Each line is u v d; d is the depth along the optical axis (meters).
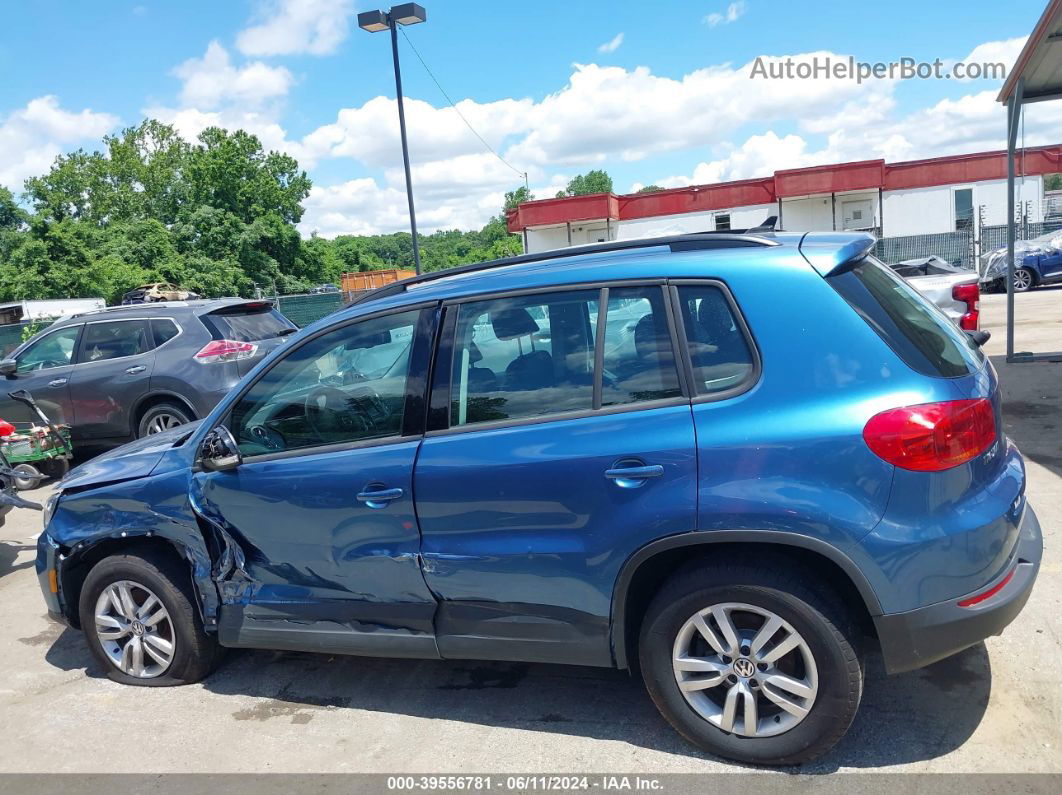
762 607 2.78
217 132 59.72
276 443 3.55
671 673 2.97
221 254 50.44
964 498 2.67
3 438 7.79
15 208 55.44
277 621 3.60
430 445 3.20
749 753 2.90
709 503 2.74
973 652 3.57
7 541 6.77
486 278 3.31
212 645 3.94
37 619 5.03
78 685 4.08
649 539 2.83
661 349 2.92
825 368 2.72
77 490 3.97
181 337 8.73
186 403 8.59
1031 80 9.59
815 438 2.65
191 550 3.73
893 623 2.65
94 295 37.47
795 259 2.87
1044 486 5.61
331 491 3.35
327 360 3.49
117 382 8.73
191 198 55.34
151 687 3.98
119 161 65.44
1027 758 2.85
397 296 3.46
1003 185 33.50
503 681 3.75
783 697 2.83
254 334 9.12
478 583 3.15
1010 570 2.74
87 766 3.34
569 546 2.97
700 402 2.82
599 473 2.88
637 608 3.09
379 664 4.04
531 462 2.99
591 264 3.16
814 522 2.64
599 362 3.01
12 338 22.64
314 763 3.22
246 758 3.30
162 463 3.83
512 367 3.15
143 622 3.96
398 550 3.27
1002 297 20.42
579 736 3.24
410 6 15.77
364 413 3.38
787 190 34.66
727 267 2.90
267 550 3.55
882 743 3.00
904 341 2.77
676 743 3.12
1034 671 3.38
